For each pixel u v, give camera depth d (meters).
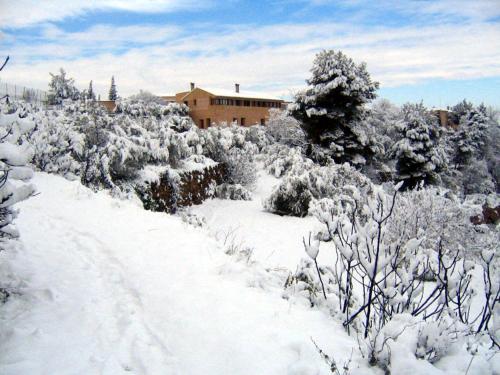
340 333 3.92
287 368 3.11
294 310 4.30
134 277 4.88
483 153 47.38
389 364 3.01
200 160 17.70
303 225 12.95
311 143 25.05
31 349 3.26
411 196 10.50
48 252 5.47
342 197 13.55
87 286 4.57
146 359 3.29
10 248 5.34
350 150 25.53
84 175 11.89
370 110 25.59
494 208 20.53
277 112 30.64
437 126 31.03
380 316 3.98
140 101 39.41
